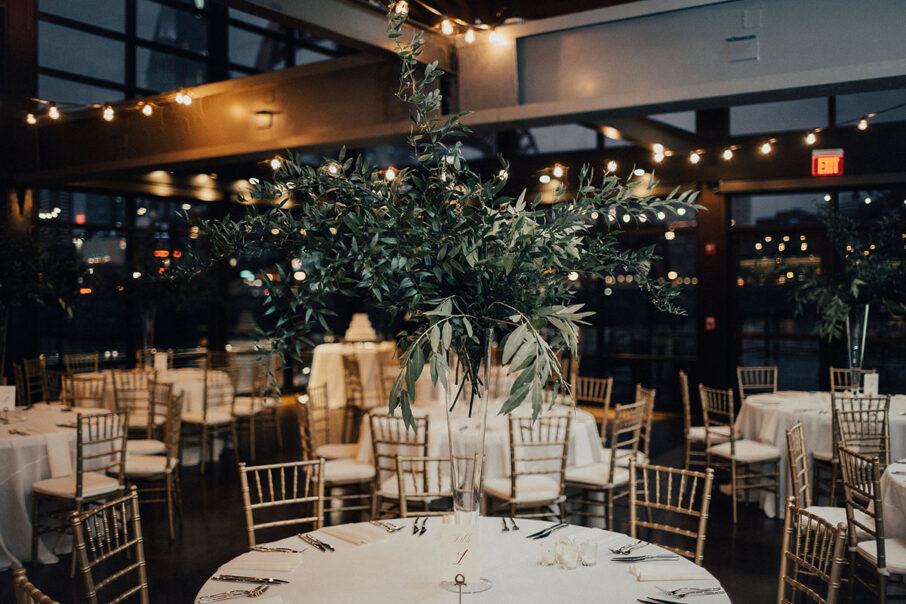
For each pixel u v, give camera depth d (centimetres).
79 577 469
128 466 550
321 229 236
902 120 823
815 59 465
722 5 488
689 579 262
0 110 850
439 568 274
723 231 939
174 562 492
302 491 663
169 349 1032
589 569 273
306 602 247
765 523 573
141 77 976
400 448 560
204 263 252
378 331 1214
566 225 245
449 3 637
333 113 645
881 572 365
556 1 786
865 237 802
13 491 498
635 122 823
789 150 881
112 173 808
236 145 703
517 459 496
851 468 420
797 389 916
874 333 862
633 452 551
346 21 512
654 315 1016
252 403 803
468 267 238
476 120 566
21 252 720
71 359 906
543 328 232
